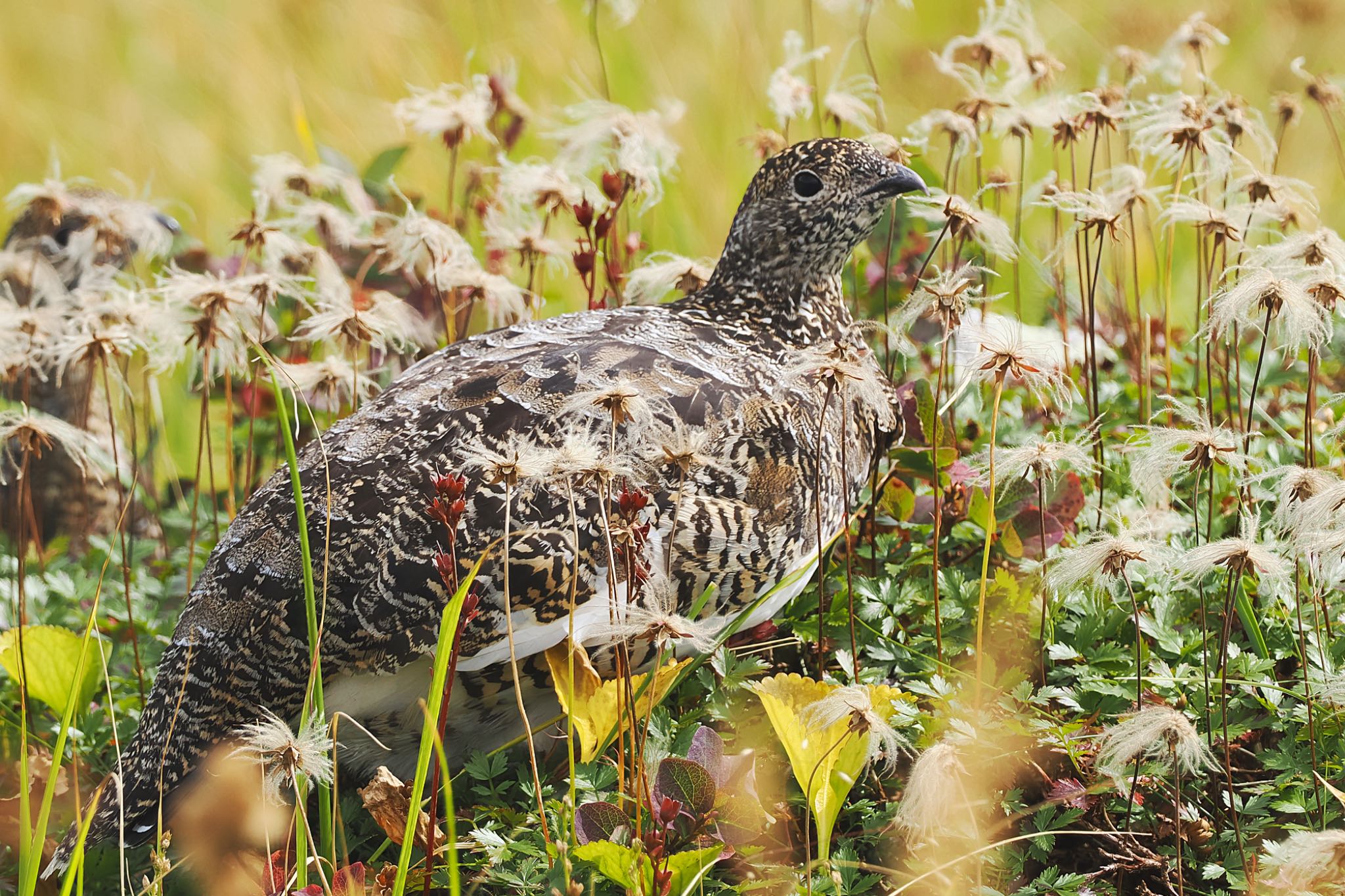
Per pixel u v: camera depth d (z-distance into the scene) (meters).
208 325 8.34
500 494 6.36
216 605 6.53
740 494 6.75
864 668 7.07
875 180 7.84
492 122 11.41
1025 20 14.77
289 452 5.91
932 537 7.95
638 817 5.75
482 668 6.43
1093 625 6.97
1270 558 5.84
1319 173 13.77
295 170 10.73
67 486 10.99
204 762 6.45
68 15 18.50
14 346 9.41
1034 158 13.59
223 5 18.42
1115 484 8.20
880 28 16.45
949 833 5.92
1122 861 6.09
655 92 15.70
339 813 6.43
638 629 5.72
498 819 6.48
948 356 9.19
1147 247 12.30
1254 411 8.89
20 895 5.82
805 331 7.94
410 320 9.79
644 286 9.23
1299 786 6.08
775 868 5.98
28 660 7.66
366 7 17.75
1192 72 13.92
